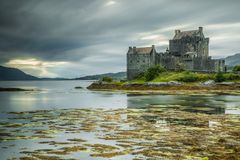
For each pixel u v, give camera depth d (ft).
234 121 183.52
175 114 216.74
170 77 577.02
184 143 126.11
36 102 350.64
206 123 175.94
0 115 219.00
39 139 135.54
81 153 112.06
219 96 396.78
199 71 611.88
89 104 313.53
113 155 109.29
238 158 103.96
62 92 606.14
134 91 541.34
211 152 111.86
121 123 177.88
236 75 545.03
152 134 144.66
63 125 171.94
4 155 109.29
